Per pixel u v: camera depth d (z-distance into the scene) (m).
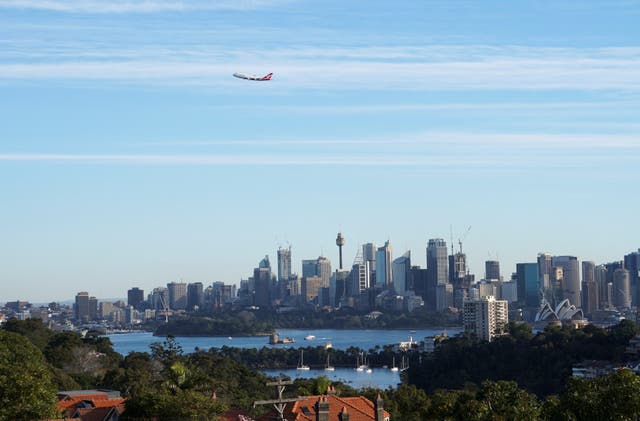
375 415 196.50
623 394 192.50
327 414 165.25
